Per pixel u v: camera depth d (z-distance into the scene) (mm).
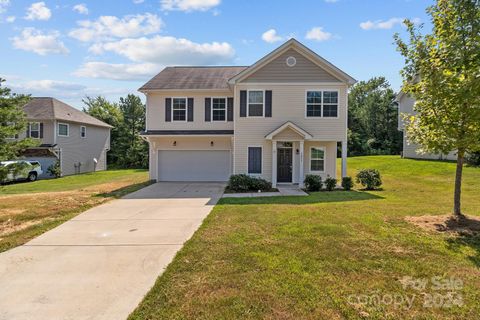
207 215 8188
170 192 13172
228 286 3797
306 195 11703
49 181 20438
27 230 6938
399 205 8836
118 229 6961
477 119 5566
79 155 26938
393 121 43281
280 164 15742
